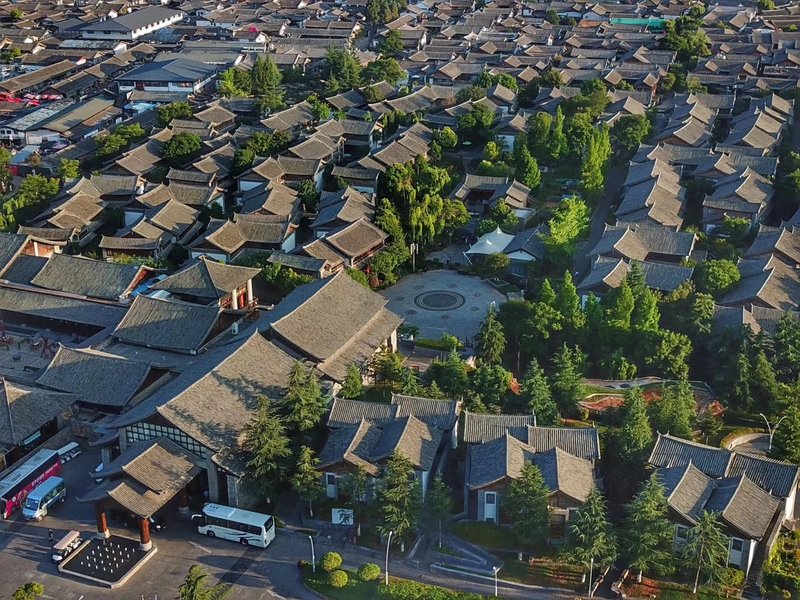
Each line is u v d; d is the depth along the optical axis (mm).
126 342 106875
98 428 92875
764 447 92125
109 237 136875
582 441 83562
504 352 111375
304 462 81250
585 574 74500
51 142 191250
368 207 143000
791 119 182250
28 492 85375
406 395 93312
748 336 101875
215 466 81875
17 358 111875
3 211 148750
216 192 152750
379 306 107688
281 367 93125
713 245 130000
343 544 79312
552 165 164875
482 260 135250
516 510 76312
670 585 73625
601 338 108625
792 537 79250
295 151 165125
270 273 123312
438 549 77812
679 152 159500
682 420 90188
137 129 180125
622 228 128750
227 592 72500
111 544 79125
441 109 189500
